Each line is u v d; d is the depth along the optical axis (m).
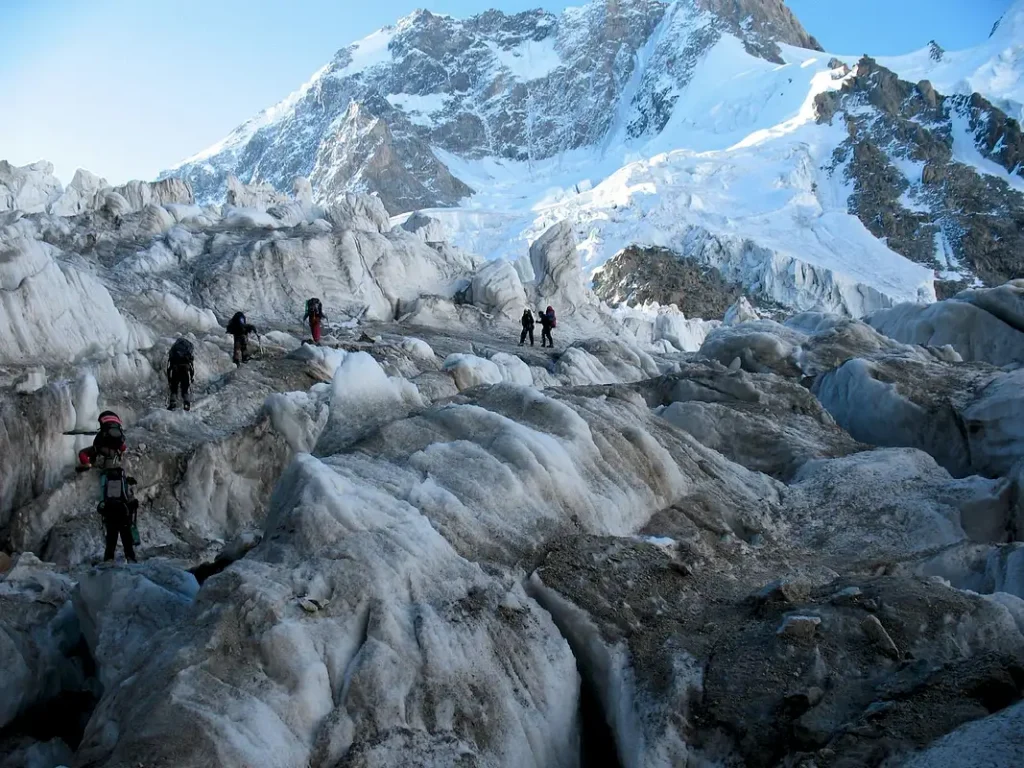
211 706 6.48
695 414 14.93
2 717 8.62
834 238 107.06
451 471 9.27
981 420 15.67
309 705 6.72
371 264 31.52
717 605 8.62
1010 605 8.05
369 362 11.27
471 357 18.91
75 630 9.65
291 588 7.38
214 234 30.62
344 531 8.03
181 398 16.59
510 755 7.05
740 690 7.39
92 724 6.77
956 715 6.62
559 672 7.74
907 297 91.69
